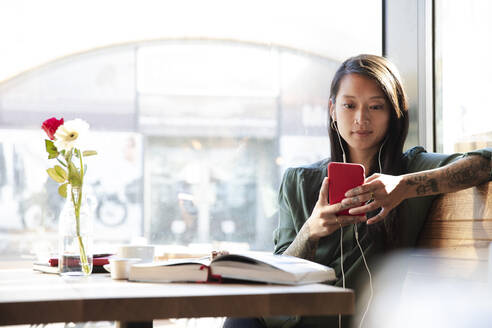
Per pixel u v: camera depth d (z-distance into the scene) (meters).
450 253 1.22
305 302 0.79
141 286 0.90
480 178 1.17
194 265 0.96
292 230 1.46
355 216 1.19
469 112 1.69
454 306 1.07
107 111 2.78
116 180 2.79
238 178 2.84
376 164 1.43
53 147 1.16
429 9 1.83
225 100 2.84
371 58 1.41
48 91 2.70
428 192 1.19
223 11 2.76
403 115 1.40
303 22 2.62
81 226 1.13
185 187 2.84
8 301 0.72
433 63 1.83
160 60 2.81
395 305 1.32
